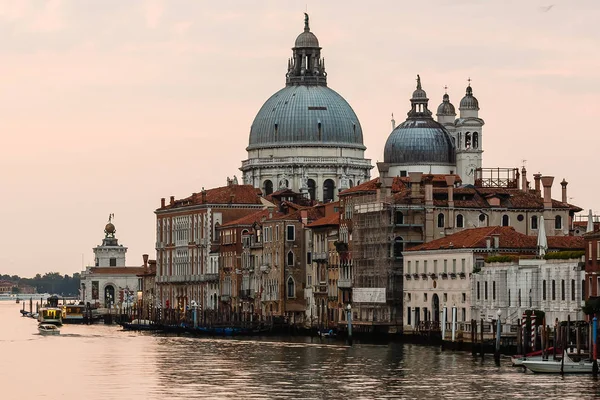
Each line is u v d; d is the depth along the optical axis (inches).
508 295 6943.9
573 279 6348.4
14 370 6584.6
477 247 7460.6
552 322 6505.9
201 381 5940.0
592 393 5305.1
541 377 5762.8
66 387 5826.8
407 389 5536.4
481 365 6284.5
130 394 5561.0
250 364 6653.5
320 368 6358.3
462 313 7514.8
